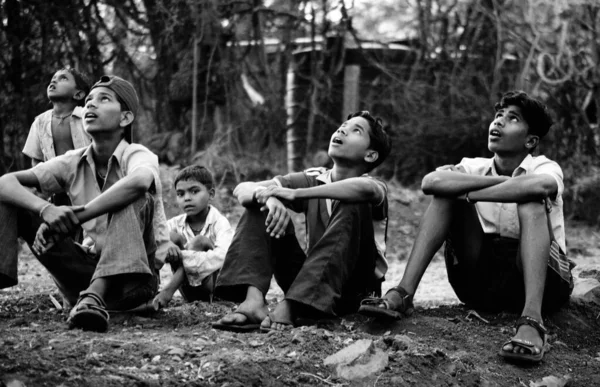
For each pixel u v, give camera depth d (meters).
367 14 13.02
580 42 11.28
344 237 4.41
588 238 10.29
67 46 10.31
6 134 10.20
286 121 11.11
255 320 4.38
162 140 11.22
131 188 4.36
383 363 4.02
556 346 4.66
